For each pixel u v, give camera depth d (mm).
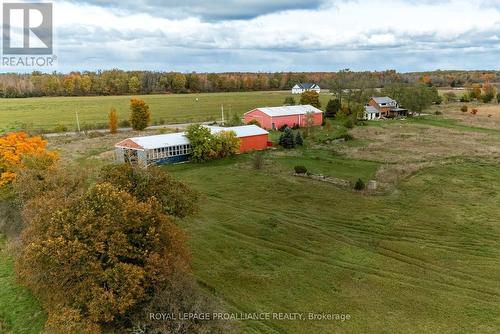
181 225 33312
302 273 26141
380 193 40969
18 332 20688
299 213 36000
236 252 28938
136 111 84125
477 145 65000
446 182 44562
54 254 18469
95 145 67750
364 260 27797
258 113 85188
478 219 34281
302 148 64250
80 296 18328
